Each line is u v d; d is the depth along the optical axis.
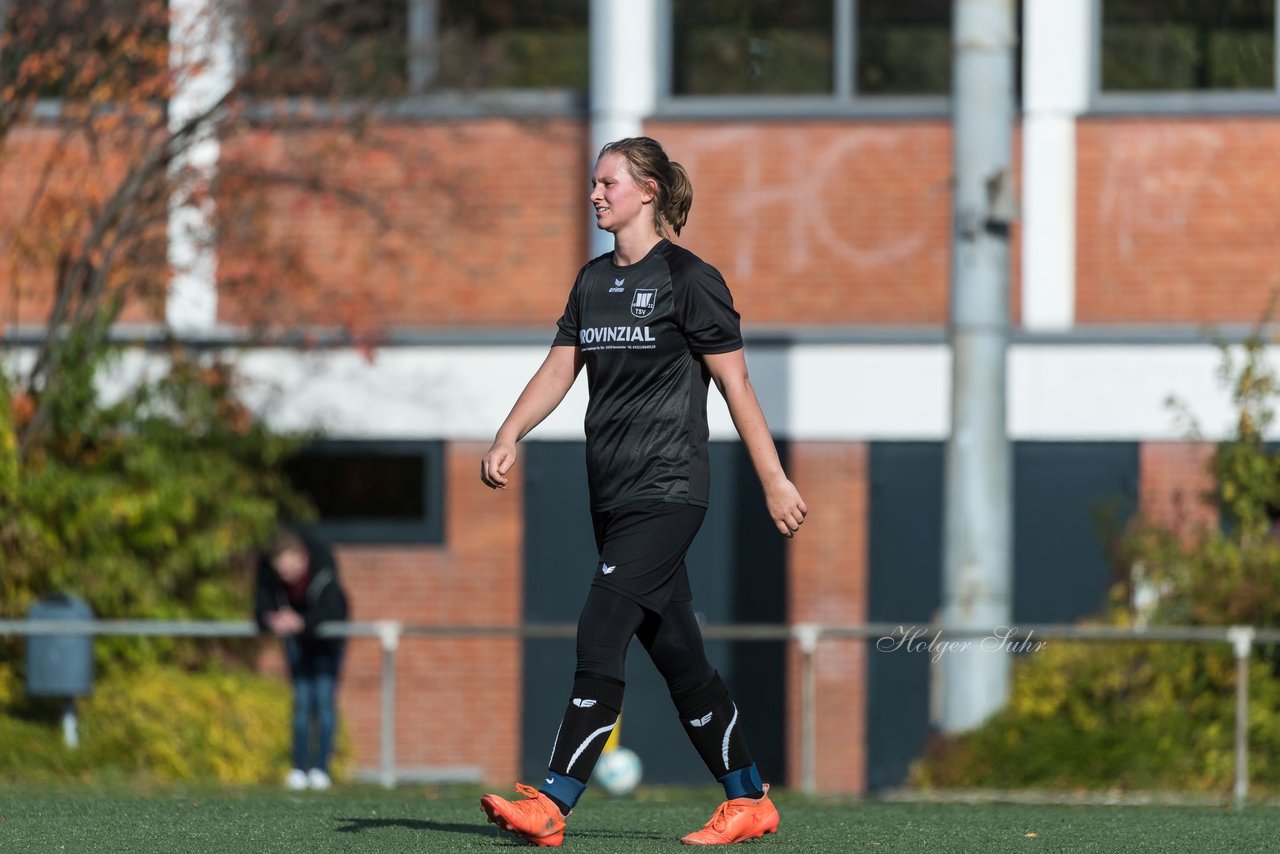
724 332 18.66
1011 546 46.84
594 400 18.98
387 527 52.88
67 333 48.25
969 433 42.22
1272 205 51.59
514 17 53.81
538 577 52.62
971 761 39.34
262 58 49.06
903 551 51.44
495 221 53.28
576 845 19.33
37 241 48.09
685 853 18.83
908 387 51.41
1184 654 40.62
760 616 51.78
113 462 48.94
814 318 52.75
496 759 52.44
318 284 51.28
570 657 52.41
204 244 49.06
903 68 53.06
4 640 45.69
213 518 50.00
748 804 19.77
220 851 18.81
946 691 41.25
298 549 43.16
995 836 20.95
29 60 46.28
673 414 18.77
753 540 51.78
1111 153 52.00
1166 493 50.59
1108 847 19.98
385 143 50.78
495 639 52.62
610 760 42.03
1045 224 51.84
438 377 52.75
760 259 52.94
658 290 18.64
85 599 46.75
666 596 19.05
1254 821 24.08
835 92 53.12
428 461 52.81
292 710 45.62
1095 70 52.44
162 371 50.91
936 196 52.41
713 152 53.03
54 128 50.22
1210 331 47.16
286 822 22.11
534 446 52.69
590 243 53.00
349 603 50.72
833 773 51.47
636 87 52.72
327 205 50.88
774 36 53.41
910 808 28.55
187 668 49.69
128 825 21.62
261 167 49.72
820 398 51.66
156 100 48.00
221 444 50.56
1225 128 51.78
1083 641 41.47
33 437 46.84
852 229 52.69
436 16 53.56
